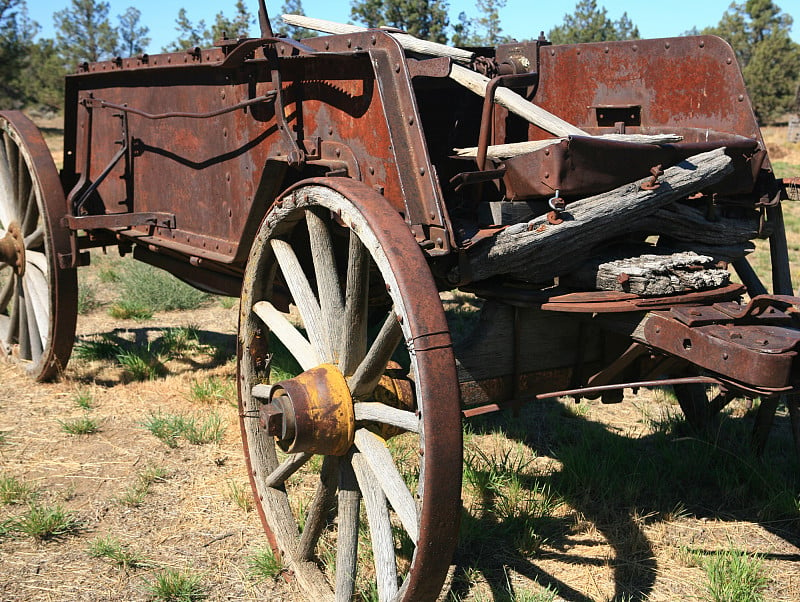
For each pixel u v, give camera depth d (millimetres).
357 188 2574
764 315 2535
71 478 3990
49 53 54562
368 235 2404
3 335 5898
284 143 3143
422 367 2188
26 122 5168
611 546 3441
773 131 50469
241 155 3604
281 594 3084
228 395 5078
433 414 2172
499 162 2891
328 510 2986
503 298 2703
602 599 3064
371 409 2605
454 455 2191
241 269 3812
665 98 3621
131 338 6465
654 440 4531
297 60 3180
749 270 3535
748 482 3922
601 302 2537
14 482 3818
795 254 11375
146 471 4062
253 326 3324
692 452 4152
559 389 2910
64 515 3598
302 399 2627
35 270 5379
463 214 3141
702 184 2785
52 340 5062
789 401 3670
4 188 5578
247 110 3518
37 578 3129
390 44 2629
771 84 58125
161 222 4289
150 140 4359
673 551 3410
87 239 4953
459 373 2674
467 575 3162
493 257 2564
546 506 3664
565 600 3055
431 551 2227
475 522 3494
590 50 3902
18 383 5359
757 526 3631
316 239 2857
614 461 4051
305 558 3102
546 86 4125
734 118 3350
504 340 2760
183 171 4094
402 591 2332
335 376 2715
